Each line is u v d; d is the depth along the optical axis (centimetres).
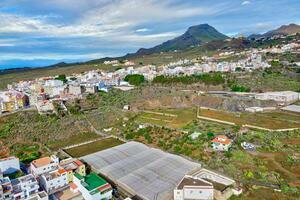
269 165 6756
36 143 9531
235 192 5662
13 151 8794
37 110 12056
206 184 5591
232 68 19450
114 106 13512
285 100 12300
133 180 6412
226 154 7400
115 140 9844
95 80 19450
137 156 7794
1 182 5703
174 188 5941
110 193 5853
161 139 9256
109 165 7294
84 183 5941
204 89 15538
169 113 12231
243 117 10788
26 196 5703
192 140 8662
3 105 12169
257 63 19550
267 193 5609
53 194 5981
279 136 8550
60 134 10288
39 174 6538
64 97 14275
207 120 10806
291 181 6009
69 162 7044
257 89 14338
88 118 11800
